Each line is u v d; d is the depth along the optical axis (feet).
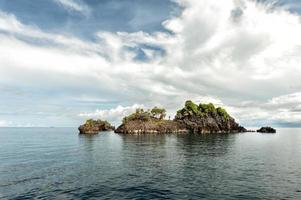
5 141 383.45
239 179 120.98
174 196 94.73
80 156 201.77
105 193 97.81
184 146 288.71
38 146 293.02
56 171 138.51
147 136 488.02
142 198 92.32
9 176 125.29
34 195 94.68
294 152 238.48
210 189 103.60
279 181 117.19
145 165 159.22
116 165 158.92
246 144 323.57
